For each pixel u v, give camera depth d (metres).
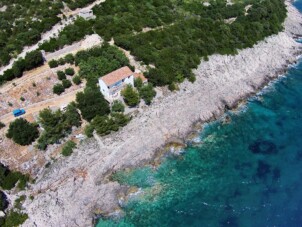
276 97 92.75
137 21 98.19
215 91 89.81
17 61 78.81
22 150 67.75
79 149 70.56
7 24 90.62
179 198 66.62
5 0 99.94
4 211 60.72
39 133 70.50
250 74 98.50
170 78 85.31
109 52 85.06
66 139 71.50
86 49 85.62
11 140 68.00
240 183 69.50
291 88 96.06
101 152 71.19
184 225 61.84
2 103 73.00
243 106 89.69
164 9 107.12
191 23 102.81
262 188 68.38
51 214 61.41
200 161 74.56
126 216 63.34
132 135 75.00
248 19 111.94
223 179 70.44
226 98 89.31
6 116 71.88
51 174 66.69
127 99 76.19
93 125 72.75
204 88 89.12
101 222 62.31
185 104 84.06
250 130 82.50
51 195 63.81
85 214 62.69
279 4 126.94
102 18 95.56
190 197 66.88
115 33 92.38
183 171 72.12
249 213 63.66
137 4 105.81
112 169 70.25
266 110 88.50
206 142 79.25
